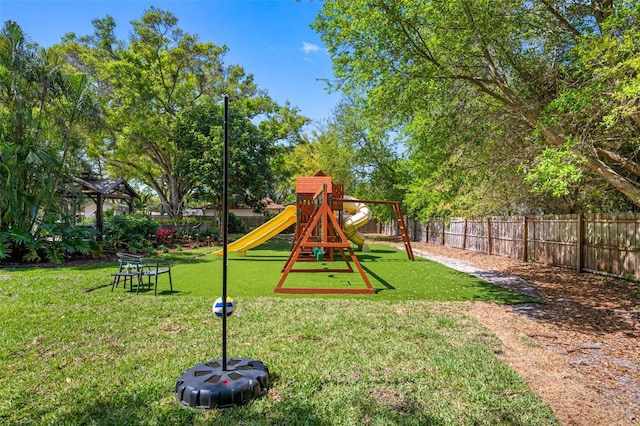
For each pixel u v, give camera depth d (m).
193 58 25.30
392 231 28.30
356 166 24.30
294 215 14.22
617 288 7.14
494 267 10.54
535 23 6.89
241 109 23.20
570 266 9.57
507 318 5.09
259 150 21.12
